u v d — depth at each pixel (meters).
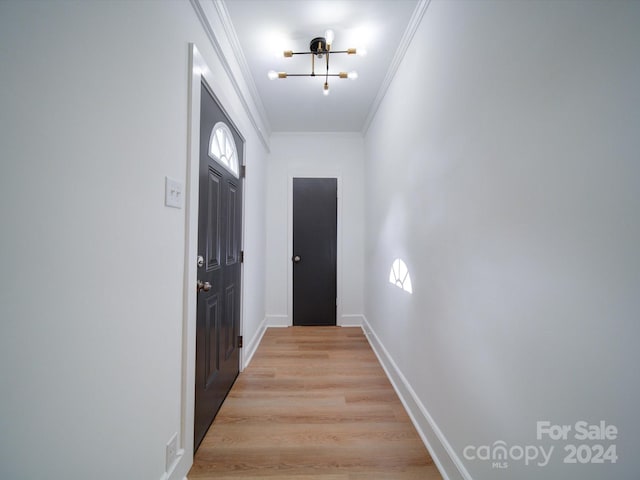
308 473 1.16
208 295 1.43
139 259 0.84
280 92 2.38
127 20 0.78
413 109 1.58
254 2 1.46
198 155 1.21
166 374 0.99
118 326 0.75
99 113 0.68
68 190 0.60
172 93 1.02
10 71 0.49
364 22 1.59
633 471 0.50
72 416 0.62
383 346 2.22
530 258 0.72
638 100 0.48
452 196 1.12
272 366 2.18
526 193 0.73
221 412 1.57
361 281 3.28
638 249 0.48
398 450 1.29
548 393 0.66
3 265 0.49
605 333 0.54
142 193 0.85
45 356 0.56
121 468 0.76
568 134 0.61
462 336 1.04
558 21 0.63
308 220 3.28
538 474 0.69
